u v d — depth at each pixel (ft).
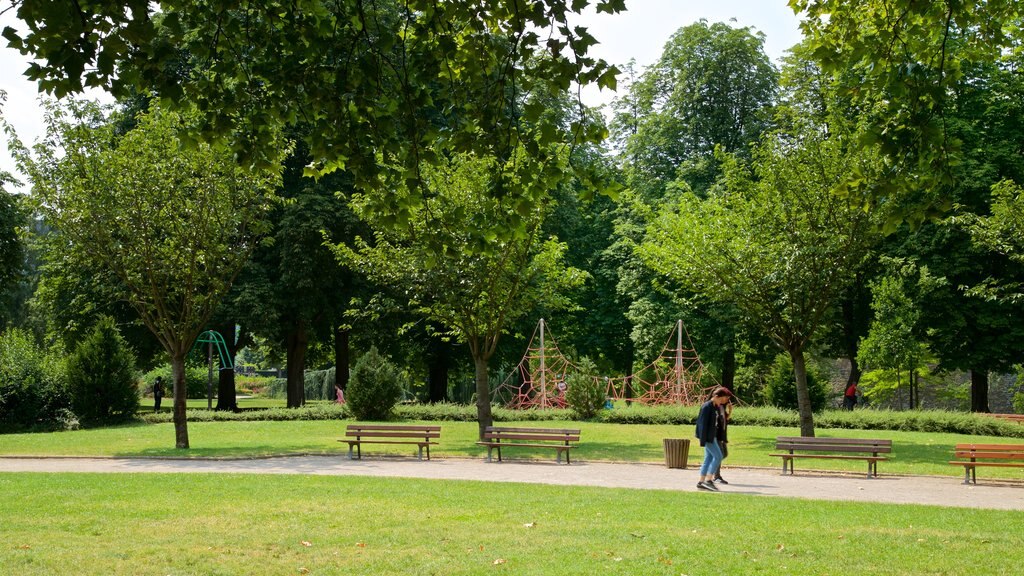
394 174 25.62
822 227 70.90
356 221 112.16
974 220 82.64
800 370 73.77
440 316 79.61
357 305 116.26
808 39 33.63
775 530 33.65
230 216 71.15
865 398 138.31
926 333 109.09
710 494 45.01
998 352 105.40
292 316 117.60
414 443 64.44
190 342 73.15
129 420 102.53
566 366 118.83
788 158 72.18
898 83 23.30
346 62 23.65
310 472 54.85
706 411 48.03
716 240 73.26
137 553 29.25
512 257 76.59
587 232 137.49
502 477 52.85
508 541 31.35
